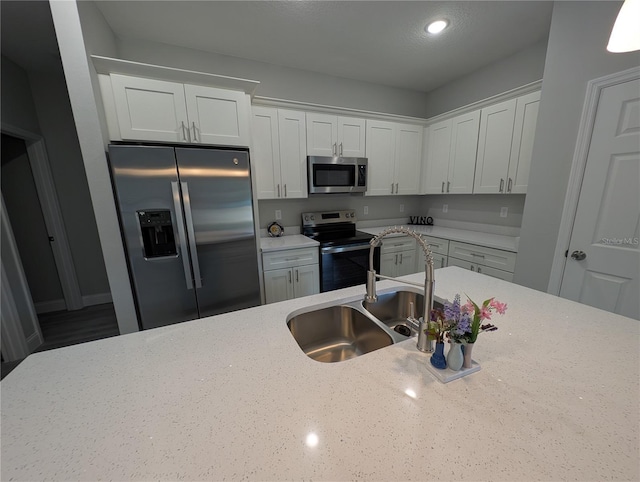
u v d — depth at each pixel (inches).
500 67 104.6
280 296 98.3
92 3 67.1
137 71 68.4
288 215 120.3
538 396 25.8
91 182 65.3
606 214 63.9
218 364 31.8
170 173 69.6
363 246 109.7
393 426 22.7
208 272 78.5
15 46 85.7
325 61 105.0
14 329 83.4
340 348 49.8
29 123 102.0
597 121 63.3
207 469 19.6
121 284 71.3
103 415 24.6
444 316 29.0
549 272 76.0
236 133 80.9
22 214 110.3
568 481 18.3
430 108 139.5
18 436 22.6
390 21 79.4
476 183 105.3
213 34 85.1
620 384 27.3
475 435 21.7
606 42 60.3
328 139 108.8
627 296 62.4
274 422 23.4
